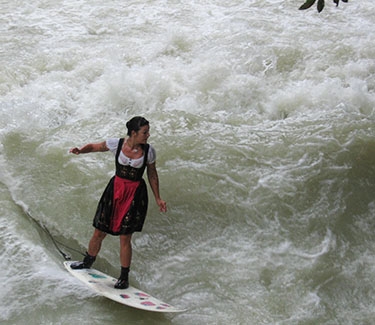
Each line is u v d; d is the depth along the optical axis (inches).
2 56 1007.0
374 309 554.6
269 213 624.4
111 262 586.9
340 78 941.8
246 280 569.3
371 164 680.4
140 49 1040.2
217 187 642.2
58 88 902.4
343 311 548.7
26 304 515.8
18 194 652.1
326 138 704.4
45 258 569.6
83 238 608.4
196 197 635.5
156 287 567.2
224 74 923.4
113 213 525.0
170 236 610.5
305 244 604.4
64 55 1013.2
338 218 629.0
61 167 680.4
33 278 542.3
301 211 629.6
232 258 591.2
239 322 526.0
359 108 848.9
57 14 1216.8
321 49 1020.5
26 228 604.4
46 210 633.0
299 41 1051.3
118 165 520.1
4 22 1170.0
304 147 690.2
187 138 703.7
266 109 856.3
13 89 902.4
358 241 617.0
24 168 686.5
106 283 537.0
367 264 595.5
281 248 599.5
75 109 861.2
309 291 560.4
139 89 882.1
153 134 710.5
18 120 768.3
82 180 659.4
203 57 987.3
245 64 971.3
